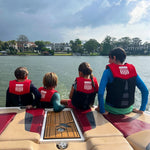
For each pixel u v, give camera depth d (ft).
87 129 5.53
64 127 6.01
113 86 7.09
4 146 4.39
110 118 6.79
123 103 7.14
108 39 386.52
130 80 7.02
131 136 5.16
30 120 6.21
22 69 8.52
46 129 5.81
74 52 419.95
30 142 4.61
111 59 7.61
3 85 33.22
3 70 59.88
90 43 410.52
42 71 59.36
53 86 8.60
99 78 45.14
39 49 437.17
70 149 4.54
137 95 25.73
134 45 415.44
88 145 4.70
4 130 5.32
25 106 8.53
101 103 7.16
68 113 7.75
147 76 50.47
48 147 4.60
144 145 4.65
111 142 4.74
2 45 407.64
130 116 7.07
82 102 7.88
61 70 63.93
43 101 8.58
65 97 24.18
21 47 434.30
